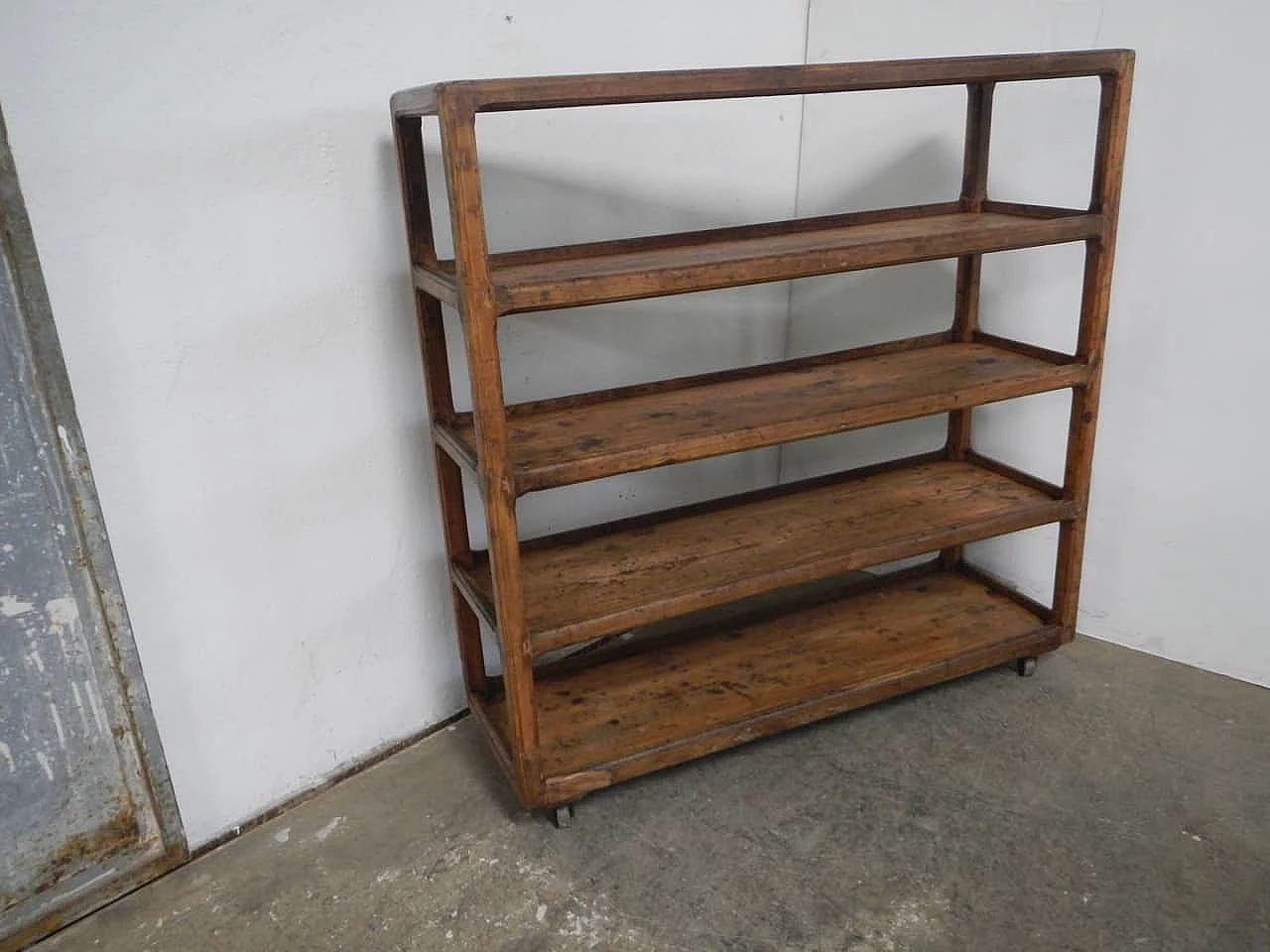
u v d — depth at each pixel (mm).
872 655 2146
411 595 2055
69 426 1479
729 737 1906
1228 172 1889
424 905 1681
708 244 1969
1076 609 2182
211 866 1798
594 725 1946
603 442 1727
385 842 1837
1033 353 2127
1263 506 2031
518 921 1637
